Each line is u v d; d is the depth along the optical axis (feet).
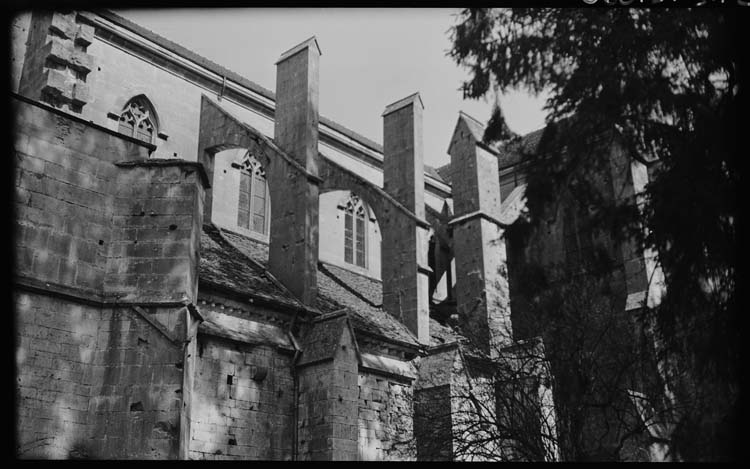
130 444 57.31
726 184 43.62
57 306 59.00
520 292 63.05
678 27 46.93
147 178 65.62
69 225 61.46
